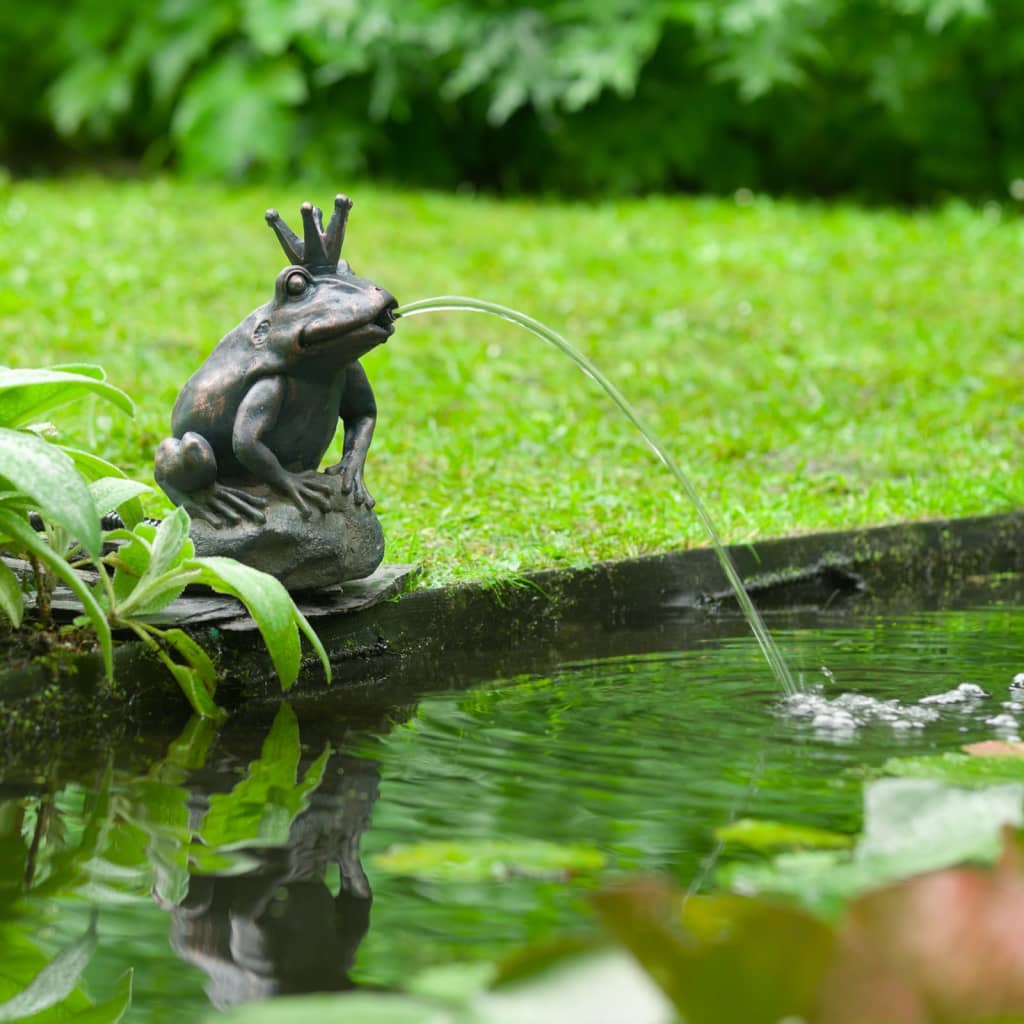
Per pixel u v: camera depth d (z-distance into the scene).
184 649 5.66
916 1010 2.40
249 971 3.51
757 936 2.47
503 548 7.80
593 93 22.61
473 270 16.08
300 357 5.97
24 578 6.11
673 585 8.03
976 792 3.86
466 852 3.97
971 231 19.14
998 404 12.25
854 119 24.84
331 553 6.24
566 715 5.68
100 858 4.20
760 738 5.30
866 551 8.85
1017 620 7.69
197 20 23.31
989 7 22.91
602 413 11.42
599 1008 2.44
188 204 18.98
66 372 5.84
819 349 13.73
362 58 22.48
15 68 26.03
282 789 4.80
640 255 17.42
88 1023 3.26
